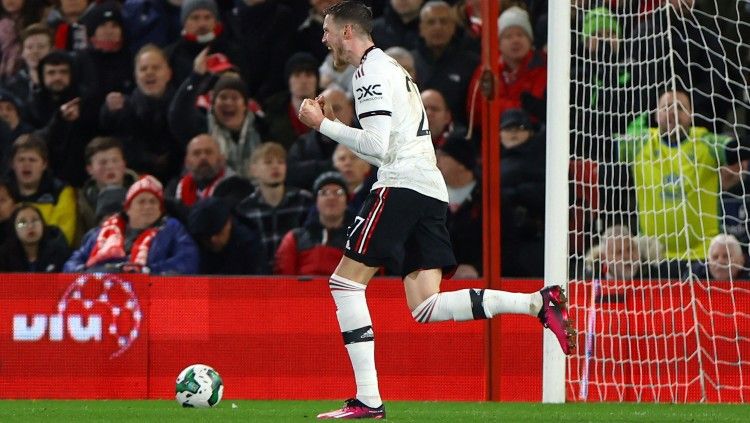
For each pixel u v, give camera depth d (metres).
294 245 29.28
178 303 24.39
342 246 29.30
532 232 29.77
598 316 23.77
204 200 29.36
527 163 29.89
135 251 29.16
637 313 23.80
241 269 29.61
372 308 24.28
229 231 29.55
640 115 26.14
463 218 29.83
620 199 25.17
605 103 28.28
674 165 27.08
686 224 24.05
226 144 30.88
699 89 30.44
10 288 24.17
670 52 24.75
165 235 29.30
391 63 15.88
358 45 15.98
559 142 22.27
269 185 30.03
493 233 23.22
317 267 29.08
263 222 30.02
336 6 16.08
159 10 32.78
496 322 23.50
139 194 29.59
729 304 23.70
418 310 16.36
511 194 29.73
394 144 15.84
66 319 24.23
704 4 30.66
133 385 24.17
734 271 25.72
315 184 29.61
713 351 23.58
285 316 24.41
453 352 24.22
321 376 24.30
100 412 19.22
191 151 30.41
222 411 19.62
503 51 30.86
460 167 29.70
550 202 22.30
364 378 16.19
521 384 24.06
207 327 24.38
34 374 24.11
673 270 26.23
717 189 27.81
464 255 29.91
